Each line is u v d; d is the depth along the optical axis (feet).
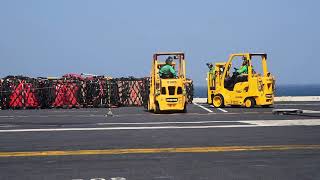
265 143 35.99
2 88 91.81
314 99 115.34
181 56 74.33
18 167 27.35
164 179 23.93
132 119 60.59
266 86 81.87
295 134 41.70
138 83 100.27
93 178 24.36
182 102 71.46
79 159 29.76
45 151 33.09
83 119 61.67
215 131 44.78
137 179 23.99
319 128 46.91
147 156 30.60
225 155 30.71
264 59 83.51
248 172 25.39
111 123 54.70
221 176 24.49
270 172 25.35
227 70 84.84
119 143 36.83
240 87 83.56
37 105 92.68
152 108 74.79
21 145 36.19
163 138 39.65
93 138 40.22
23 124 54.60
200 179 23.86
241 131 44.60
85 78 98.07
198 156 30.42
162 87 71.36
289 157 29.78
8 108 91.91
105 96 95.25
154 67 73.72
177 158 29.76
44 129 48.24
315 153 31.22
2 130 47.44
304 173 25.05
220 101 85.15
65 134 43.52
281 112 66.44
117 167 27.07
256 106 86.63
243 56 83.51
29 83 92.94
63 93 94.12
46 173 25.64
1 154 31.89
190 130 45.85
